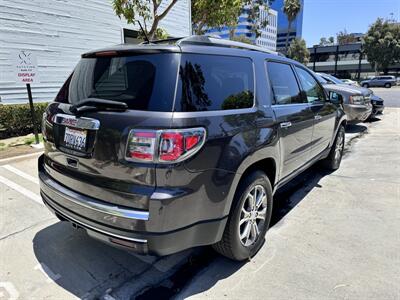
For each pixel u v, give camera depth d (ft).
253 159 8.07
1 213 11.50
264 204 9.23
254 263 8.64
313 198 13.15
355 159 19.10
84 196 7.31
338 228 10.53
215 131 6.96
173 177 6.30
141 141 6.26
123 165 6.50
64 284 7.77
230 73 8.11
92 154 7.03
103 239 7.02
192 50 7.27
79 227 7.76
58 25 27.50
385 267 8.37
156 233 6.33
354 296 7.29
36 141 21.27
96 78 7.98
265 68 9.59
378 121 33.53
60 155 7.99
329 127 14.62
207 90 7.25
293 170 11.41
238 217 7.99
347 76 189.78
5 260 8.69
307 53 188.75
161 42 8.31
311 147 12.71
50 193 8.30
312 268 8.36
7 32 24.26
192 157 6.47
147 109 6.52
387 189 14.01
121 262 8.71
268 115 8.98
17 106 23.84
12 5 24.25
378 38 148.66
